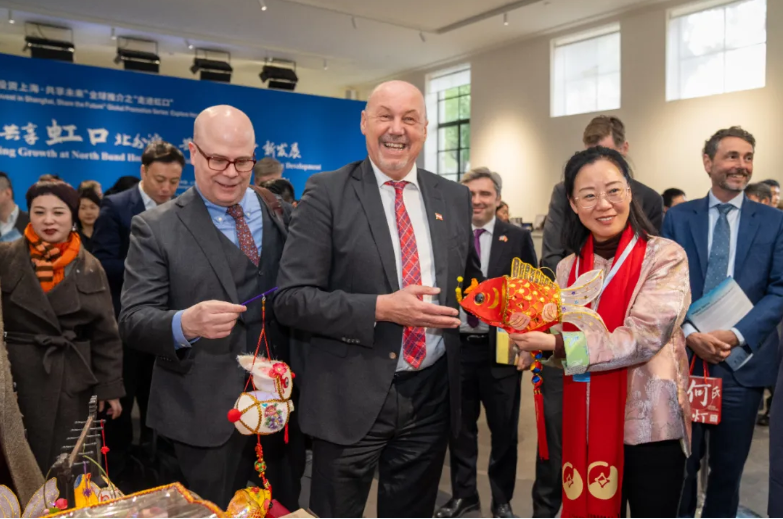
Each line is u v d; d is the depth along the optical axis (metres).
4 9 7.28
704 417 2.01
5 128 6.80
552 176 8.40
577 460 1.52
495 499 2.67
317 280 1.54
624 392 1.46
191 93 8.06
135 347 1.56
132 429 3.54
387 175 1.61
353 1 7.09
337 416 1.56
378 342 1.55
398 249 1.61
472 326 2.62
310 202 1.56
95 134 7.38
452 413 1.66
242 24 7.93
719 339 1.99
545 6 7.19
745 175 2.14
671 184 6.97
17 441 1.27
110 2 7.05
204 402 1.58
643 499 1.52
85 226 3.90
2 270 2.16
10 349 2.15
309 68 10.51
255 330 1.68
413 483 1.71
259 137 8.71
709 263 2.20
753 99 6.20
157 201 3.00
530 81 8.59
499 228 2.71
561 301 1.38
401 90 1.53
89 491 1.13
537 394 1.54
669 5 6.85
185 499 1.00
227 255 1.65
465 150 10.37
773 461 1.53
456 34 8.38
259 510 1.20
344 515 1.60
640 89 7.21
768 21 6.05
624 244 1.50
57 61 7.09
